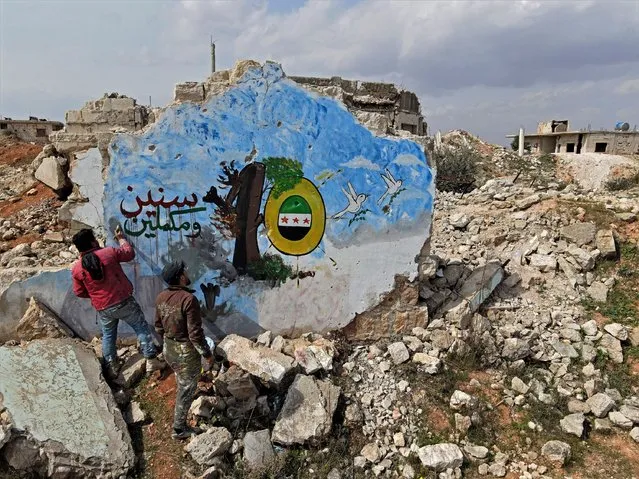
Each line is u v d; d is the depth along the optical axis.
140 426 4.79
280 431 4.66
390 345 5.91
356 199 5.93
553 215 9.31
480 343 6.03
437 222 10.27
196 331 4.38
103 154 5.41
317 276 5.97
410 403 5.32
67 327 5.59
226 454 4.54
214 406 4.87
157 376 5.28
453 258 8.36
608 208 9.31
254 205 5.67
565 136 41.88
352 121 5.80
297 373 5.23
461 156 22.19
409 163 6.04
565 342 6.42
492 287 6.96
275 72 5.53
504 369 5.96
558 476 4.71
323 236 5.91
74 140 10.63
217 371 5.15
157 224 5.50
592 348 6.28
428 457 4.68
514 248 8.68
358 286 6.11
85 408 4.58
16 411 4.35
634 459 4.91
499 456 4.86
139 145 5.35
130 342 5.66
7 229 10.12
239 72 5.53
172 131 5.39
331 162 5.80
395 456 4.82
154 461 4.46
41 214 10.63
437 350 5.94
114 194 5.38
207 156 5.50
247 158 5.59
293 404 4.85
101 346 5.48
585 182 27.06
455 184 20.02
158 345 5.61
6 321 5.46
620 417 5.30
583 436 5.18
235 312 5.82
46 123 37.84
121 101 12.07
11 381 4.62
